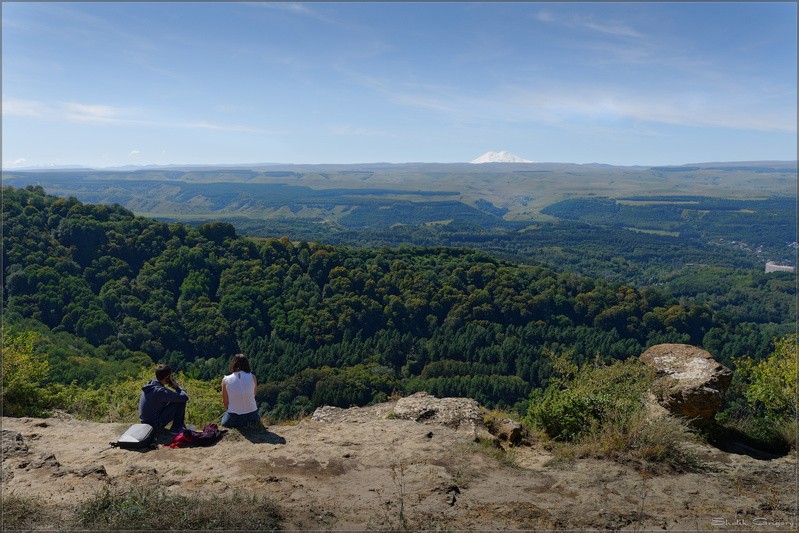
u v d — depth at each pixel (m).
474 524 4.19
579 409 7.01
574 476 5.44
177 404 6.64
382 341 66.81
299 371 56.97
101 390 10.05
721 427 7.55
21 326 45.09
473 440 6.46
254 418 6.86
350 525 4.12
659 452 6.03
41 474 5.03
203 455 5.80
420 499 4.65
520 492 4.96
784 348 8.48
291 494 4.72
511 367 63.72
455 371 61.94
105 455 5.78
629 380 7.40
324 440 6.32
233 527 3.92
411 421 7.07
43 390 9.16
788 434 7.39
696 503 4.83
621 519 4.38
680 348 7.93
